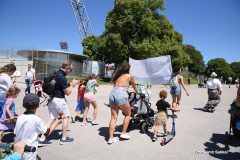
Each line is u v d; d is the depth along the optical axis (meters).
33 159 3.97
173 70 9.80
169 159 5.67
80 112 9.13
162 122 7.04
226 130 8.25
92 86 8.49
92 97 8.41
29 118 4.38
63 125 6.55
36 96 4.51
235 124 6.68
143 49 40.34
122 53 41.69
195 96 19.75
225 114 11.23
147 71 11.70
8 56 35.31
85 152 6.02
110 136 6.67
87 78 8.80
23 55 36.62
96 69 48.72
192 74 98.19
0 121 6.32
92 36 51.34
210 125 8.92
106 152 6.04
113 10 43.56
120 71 6.70
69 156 5.75
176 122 9.30
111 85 32.81
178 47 44.66
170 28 47.34
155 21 44.06
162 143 6.60
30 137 4.37
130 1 41.75
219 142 6.94
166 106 7.07
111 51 42.53
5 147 2.84
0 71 6.63
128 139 7.04
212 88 11.90
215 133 7.86
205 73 119.12
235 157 5.84
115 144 6.62
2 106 6.49
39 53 39.00
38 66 36.84
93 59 49.25
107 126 8.45
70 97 16.33
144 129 7.63
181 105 13.80
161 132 7.79
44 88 6.41
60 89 6.42
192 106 13.53
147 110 7.66
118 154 5.93
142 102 7.59
